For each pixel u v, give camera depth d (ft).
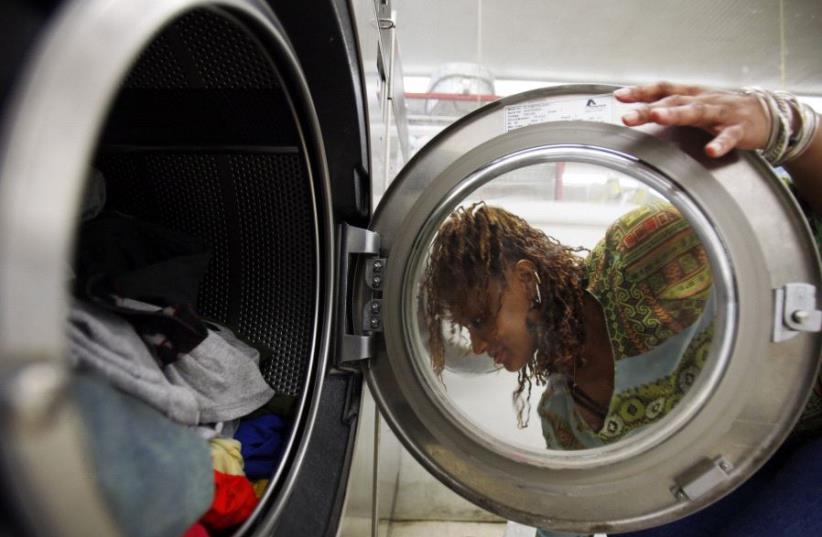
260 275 2.19
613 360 2.52
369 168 2.34
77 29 0.56
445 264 2.52
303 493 1.99
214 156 1.97
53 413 0.49
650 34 5.06
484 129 2.11
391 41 3.19
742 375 1.82
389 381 2.14
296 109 1.73
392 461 4.11
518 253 2.68
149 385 1.23
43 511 0.51
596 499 1.96
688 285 2.19
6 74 0.57
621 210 3.25
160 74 1.61
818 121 1.82
